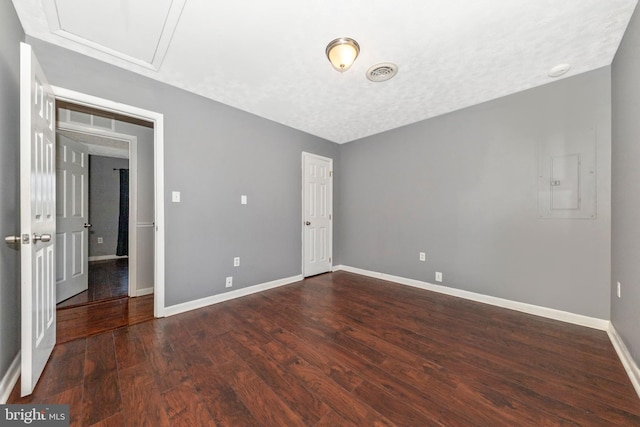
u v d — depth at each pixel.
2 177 1.44
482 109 2.90
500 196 2.78
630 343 1.69
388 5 1.56
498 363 1.74
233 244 3.03
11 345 1.51
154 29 1.77
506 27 1.75
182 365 1.71
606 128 2.19
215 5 1.56
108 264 4.91
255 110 3.12
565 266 2.40
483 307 2.75
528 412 1.32
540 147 2.53
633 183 1.68
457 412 1.33
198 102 2.72
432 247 3.34
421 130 3.44
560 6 1.57
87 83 2.06
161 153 2.46
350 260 4.36
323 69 2.25
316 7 1.58
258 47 1.96
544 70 2.26
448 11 1.60
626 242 1.79
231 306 2.77
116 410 1.32
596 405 1.37
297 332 2.18
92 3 1.55
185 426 1.23
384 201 3.88
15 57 1.61
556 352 1.87
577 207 2.34
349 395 1.45
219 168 2.90
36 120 1.50
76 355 1.81
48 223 1.73
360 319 2.44
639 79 1.59
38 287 1.53
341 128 3.75
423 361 1.77
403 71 2.27
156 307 2.46
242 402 1.39
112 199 5.57
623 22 1.70
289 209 3.69
